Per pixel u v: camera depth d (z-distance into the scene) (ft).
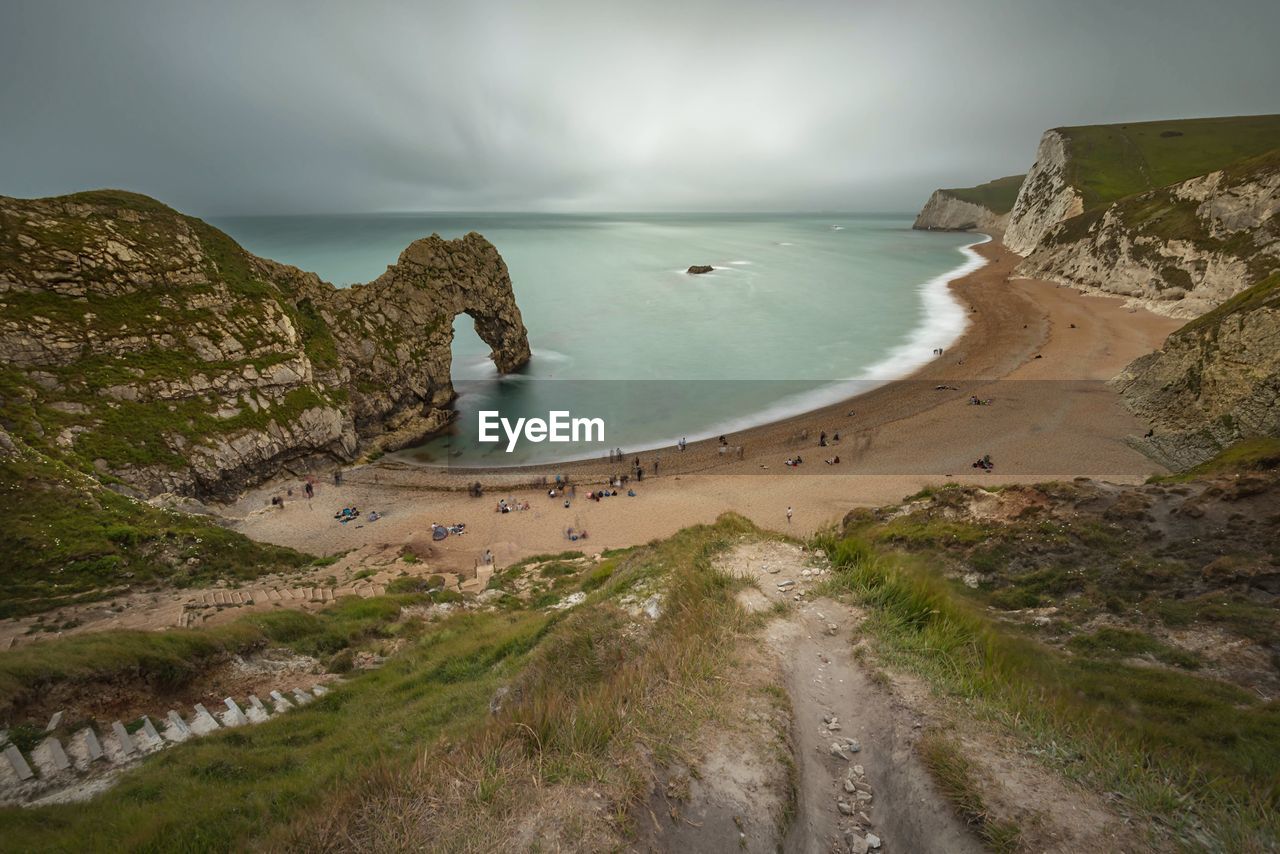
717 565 38.14
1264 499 45.55
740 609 30.14
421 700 38.58
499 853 14.29
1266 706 24.02
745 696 21.66
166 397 112.57
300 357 137.28
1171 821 14.98
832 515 104.22
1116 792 16.10
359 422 152.76
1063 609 39.50
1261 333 104.42
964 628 28.04
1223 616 33.96
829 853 16.02
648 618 33.45
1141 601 38.50
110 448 100.22
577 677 27.91
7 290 104.01
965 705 20.84
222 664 47.11
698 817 16.03
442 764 17.75
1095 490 55.31
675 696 21.11
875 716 21.20
